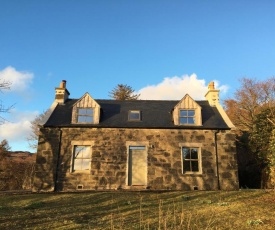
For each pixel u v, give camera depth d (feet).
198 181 59.11
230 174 59.72
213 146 61.57
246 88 123.75
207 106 71.82
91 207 40.63
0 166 115.14
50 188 57.82
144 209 38.34
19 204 43.27
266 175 65.05
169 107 71.51
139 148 61.72
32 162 124.57
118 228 29.19
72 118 63.31
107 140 61.46
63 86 72.59
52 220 32.89
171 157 60.64
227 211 35.70
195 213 35.27
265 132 63.77
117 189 58.29
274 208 36.19
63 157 60.08
